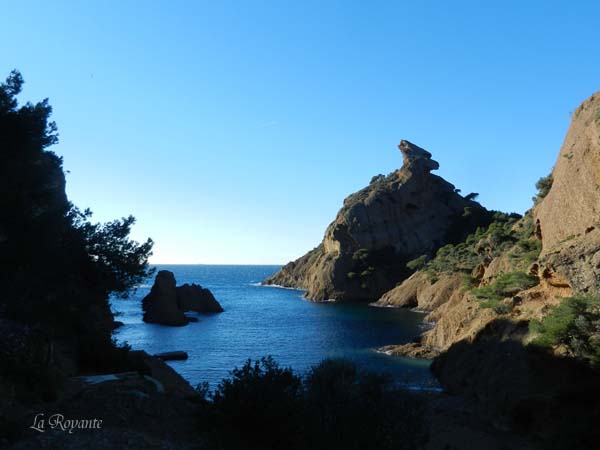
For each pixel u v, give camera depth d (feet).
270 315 313.94
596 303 85.46
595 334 79.77
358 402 39.47
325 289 453.58
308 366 145.48
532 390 80.33
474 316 152.05
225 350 179.42
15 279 57.00
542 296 116.67
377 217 481.87
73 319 73.00
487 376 97.81
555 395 74.69
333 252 495.00
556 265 110.11
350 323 263.49
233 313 328.70
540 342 84.84
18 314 57.36
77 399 45.88
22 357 50.98
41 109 65.26
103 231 73.77
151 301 290.15
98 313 96.07
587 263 104.32
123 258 72.95
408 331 227.61
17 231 57.41
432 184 532.32
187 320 276.62
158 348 184.44
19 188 58.18
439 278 353.51
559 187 162.81
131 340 206.08
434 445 69.62
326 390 43.32
